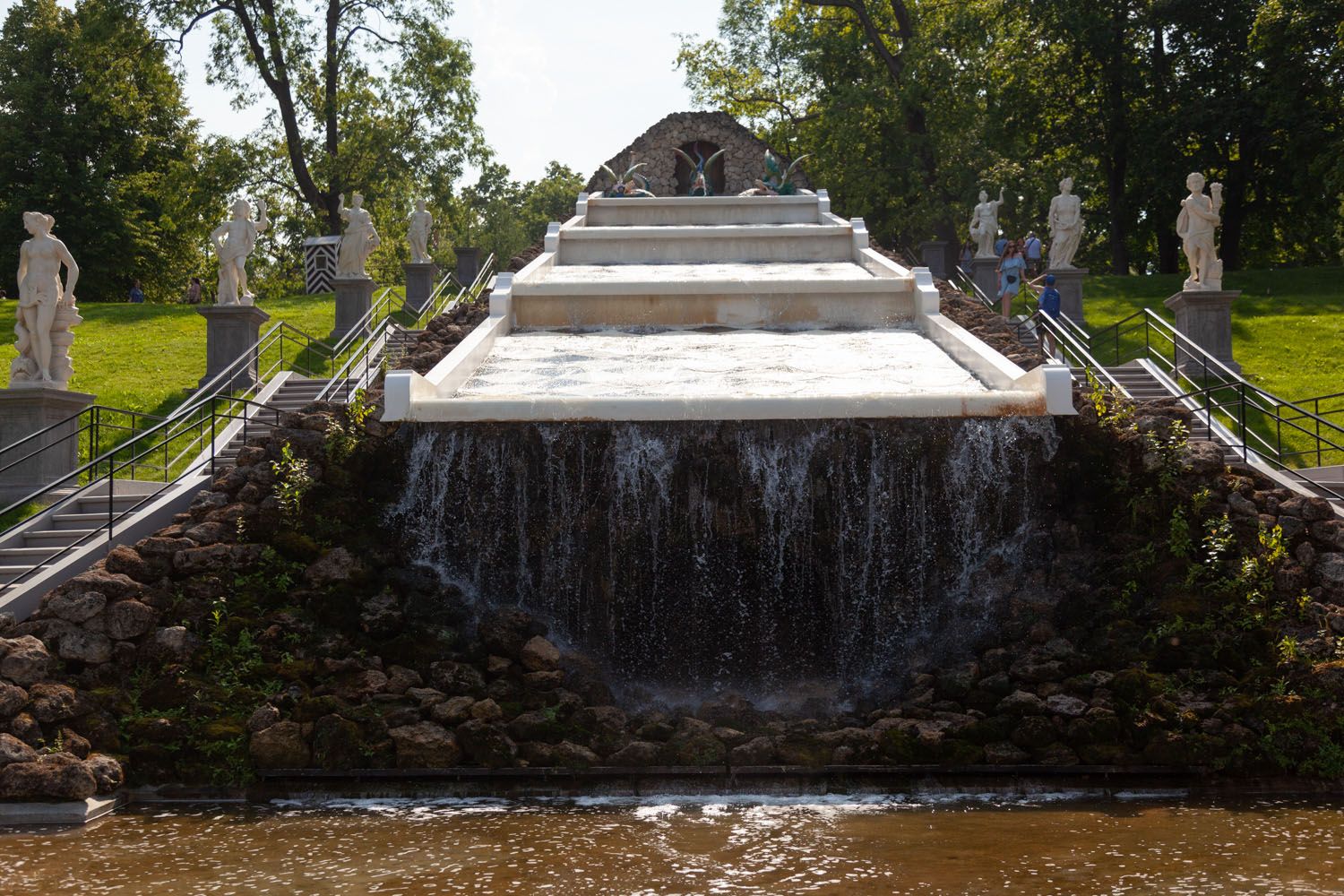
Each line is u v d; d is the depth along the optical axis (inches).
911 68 1840.6
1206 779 503.2
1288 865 389.7
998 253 1526.8
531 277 960.9
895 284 898.1
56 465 778.2
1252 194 2048.5
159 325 1357.0
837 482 620.1
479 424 627.8
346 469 644.1
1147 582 600.1
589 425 622.8
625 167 2112.5
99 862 403.5
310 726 512.1
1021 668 557.3
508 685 554.3
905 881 374.6
